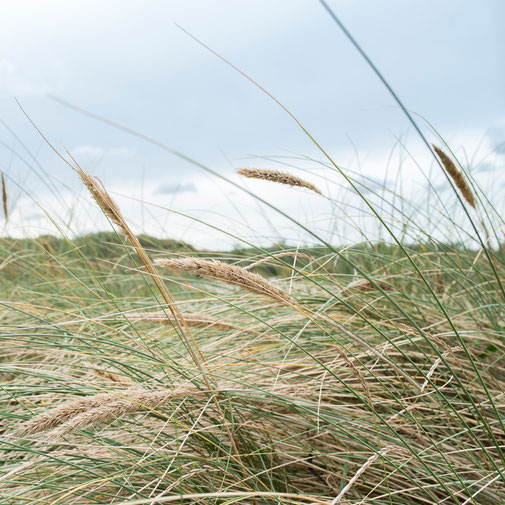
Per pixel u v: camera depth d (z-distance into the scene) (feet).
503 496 6.02
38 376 6.66
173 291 13.24
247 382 6.95
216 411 6.50
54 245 18.08
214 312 8.53
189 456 5.86
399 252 12.49
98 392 6.26
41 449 6.49
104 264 15.93
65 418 4.60
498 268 10.25
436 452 6.54
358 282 8.05
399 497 6.14
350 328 8.36
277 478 6.62
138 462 5.63
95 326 9.00
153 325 9.97
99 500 5.88
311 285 10.80
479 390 7.74
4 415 6.09
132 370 6.81
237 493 4.43
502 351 8.46
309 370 7.86
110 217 4.89
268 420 7.08
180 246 15.56
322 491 6.65
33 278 15.21
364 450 6.65
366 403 5.75
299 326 8.36
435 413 7.38
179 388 6.03
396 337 8.13
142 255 5.23
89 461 6.08
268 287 5.10
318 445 6.98
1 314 11.19
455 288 11.45
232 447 6.44
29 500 5.31
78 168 4.70
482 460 6.84
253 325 8.41
